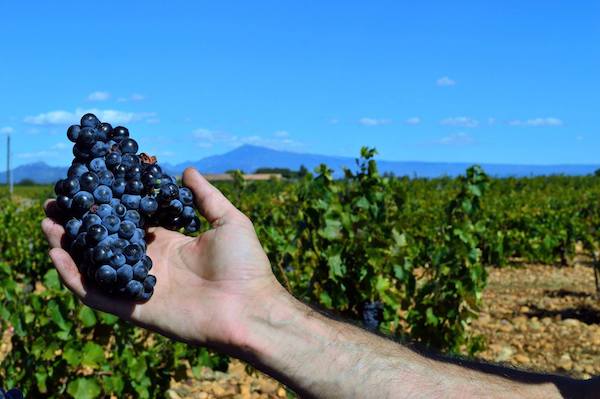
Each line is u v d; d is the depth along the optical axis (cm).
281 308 62
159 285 65
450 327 248
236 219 67
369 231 242
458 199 279
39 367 188
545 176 1623
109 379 189
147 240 68
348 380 58
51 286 191
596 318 345
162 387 210
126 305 64
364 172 249
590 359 277
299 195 284
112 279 61
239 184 416
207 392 228
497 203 711
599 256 553
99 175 64
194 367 223
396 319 240
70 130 65
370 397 57
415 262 303
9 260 464
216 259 64
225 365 227
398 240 244
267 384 235
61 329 185
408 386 57
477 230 276
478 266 249
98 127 66
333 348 60
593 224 556
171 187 67
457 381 57
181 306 63
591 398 54
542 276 477
